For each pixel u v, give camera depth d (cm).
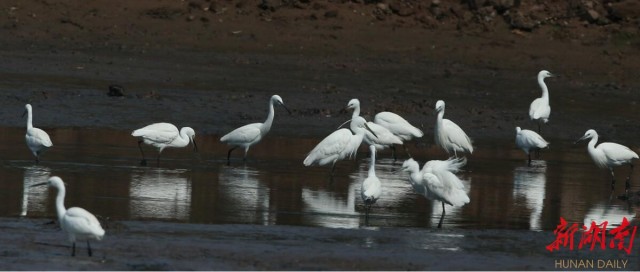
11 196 1415
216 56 2873
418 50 2988
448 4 3256
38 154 1695
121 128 2091
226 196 1483
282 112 2298
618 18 3162
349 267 1113
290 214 1377
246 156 1839
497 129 2273
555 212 1466
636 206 1538
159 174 1638
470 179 1716
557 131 2288
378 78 2706
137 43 2961
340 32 3084
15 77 2483
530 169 1848
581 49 3014
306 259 1136
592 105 2533
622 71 2878
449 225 1352
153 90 2459
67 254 1123
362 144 2092
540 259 1186
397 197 1538
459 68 2845
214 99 2392
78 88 2419
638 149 2150
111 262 1099
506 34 3108
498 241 1265
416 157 1975
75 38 2975
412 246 1216
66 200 1400
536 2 3256
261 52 2936
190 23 3109
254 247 1178
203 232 1244
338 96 2492
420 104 2419
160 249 1155
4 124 2044
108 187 1509
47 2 3164
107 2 3197
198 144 1981
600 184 1730
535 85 2716
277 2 3222
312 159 1664
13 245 1150
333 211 1410
